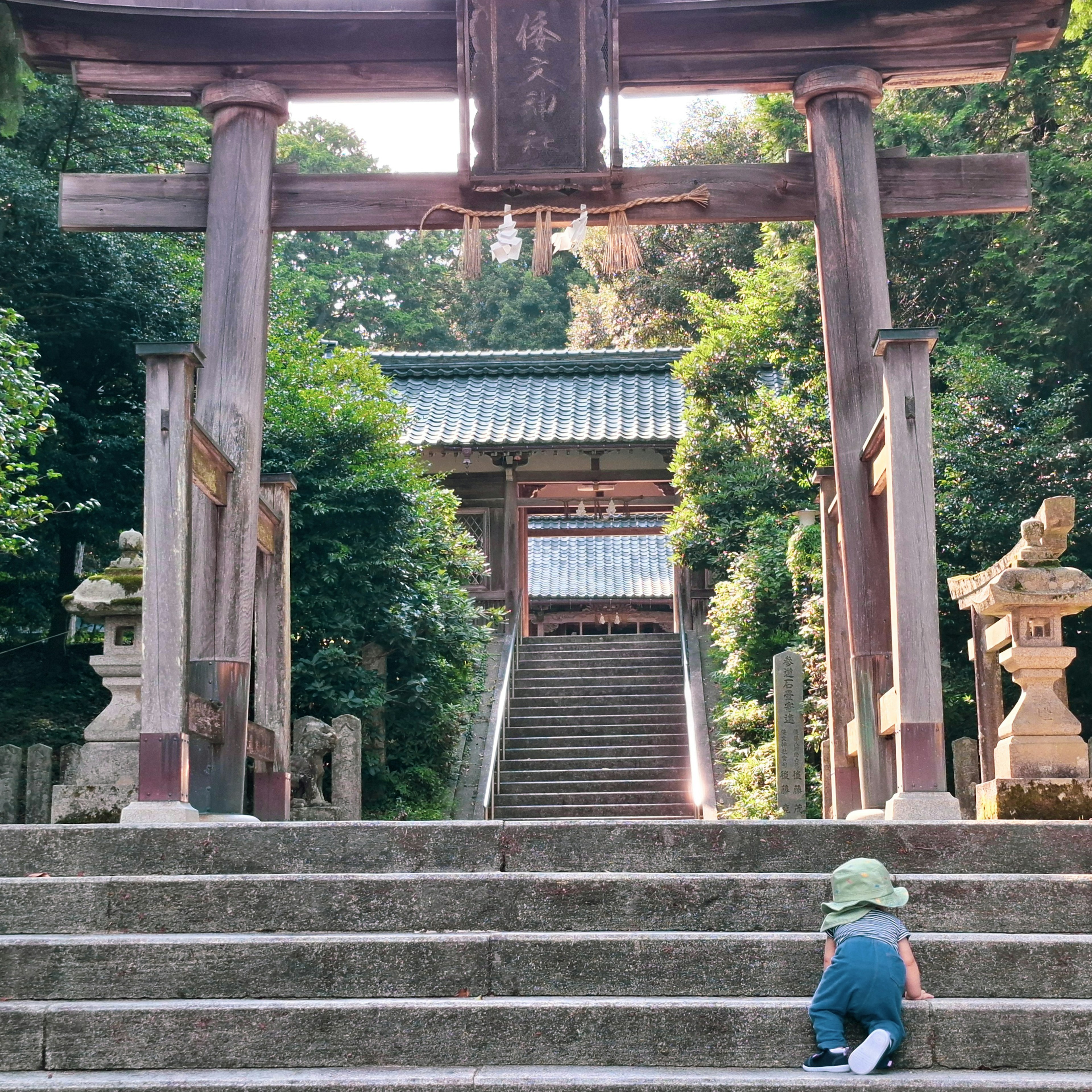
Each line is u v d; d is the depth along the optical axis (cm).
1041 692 577
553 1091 363
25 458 1369
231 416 705
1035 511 1245
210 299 724
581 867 473
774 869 471
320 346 1509
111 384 1516
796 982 410
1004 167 770
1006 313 1528
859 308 731
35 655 1638
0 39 749
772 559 1446
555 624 2575
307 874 471
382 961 416
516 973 414
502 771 1497
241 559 686
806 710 1243
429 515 1480
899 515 586
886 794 660
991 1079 364
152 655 569
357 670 1306
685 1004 392
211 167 748
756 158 2869
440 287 3572
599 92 752
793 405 1580
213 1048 392
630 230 756
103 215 746
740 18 758
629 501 2073
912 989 395
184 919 445
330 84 761
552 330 3438
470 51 750
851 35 758
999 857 471
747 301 1686
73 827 482
